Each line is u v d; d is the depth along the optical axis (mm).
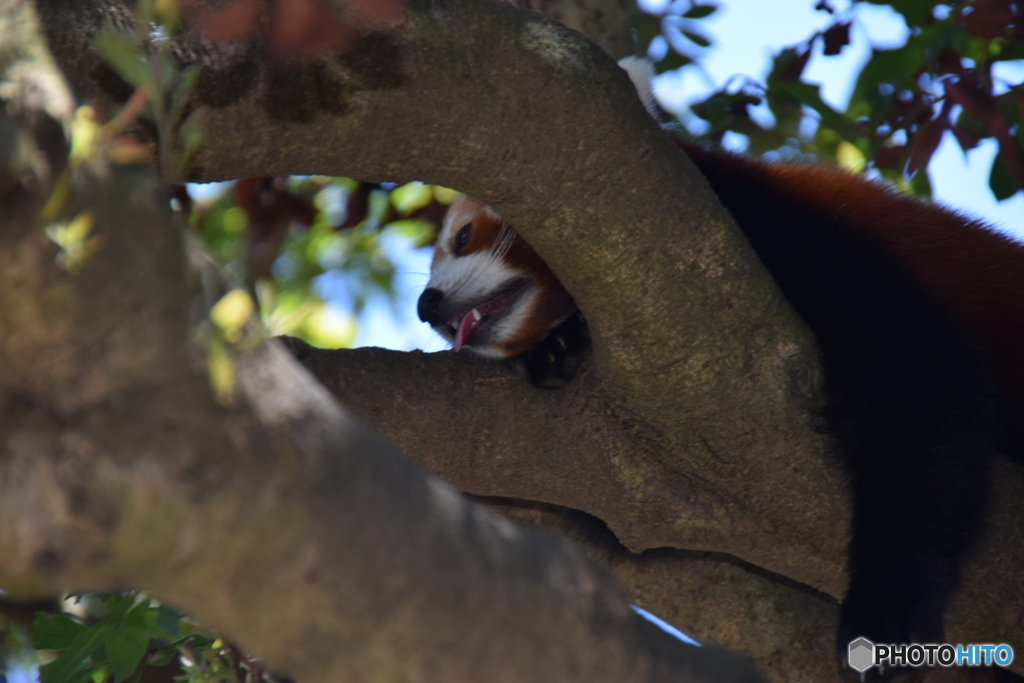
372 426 4637
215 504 2262
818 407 4648
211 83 3408
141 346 2215
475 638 2568
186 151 2654
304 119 3562
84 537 2195
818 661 5879
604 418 4754
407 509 2506
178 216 2395
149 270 2229
